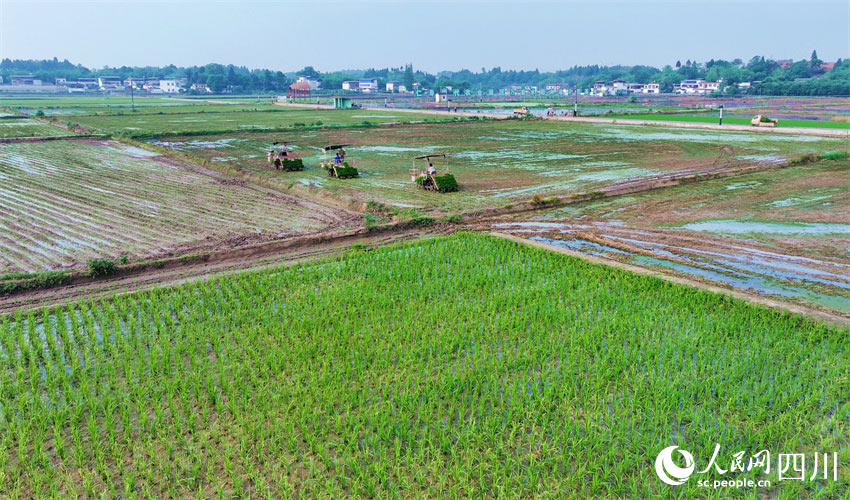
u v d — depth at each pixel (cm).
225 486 1085
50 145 6075
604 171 4297
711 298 1897
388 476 1098
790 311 1769
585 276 2150
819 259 2333
